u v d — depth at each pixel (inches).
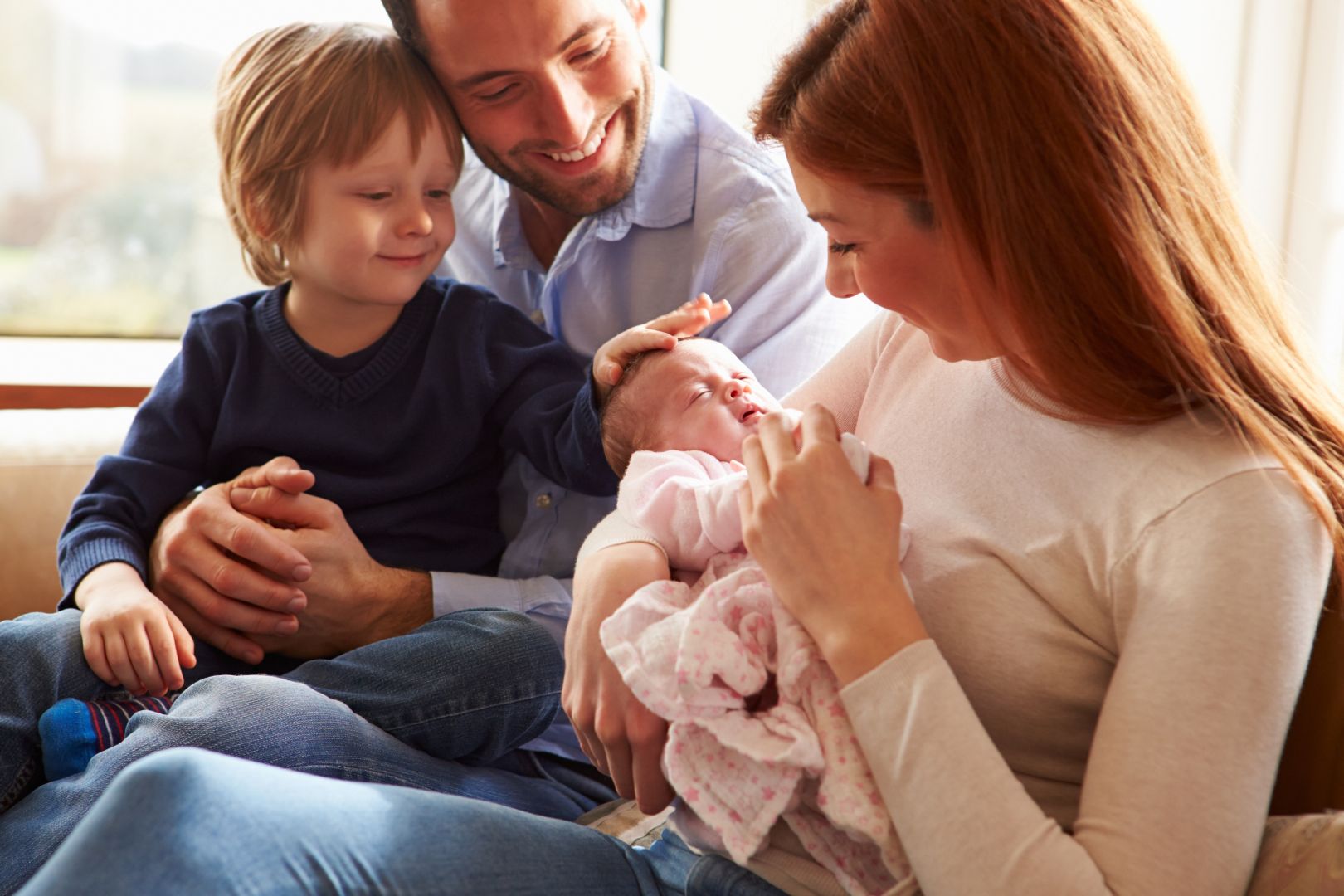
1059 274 32.7
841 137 34.4
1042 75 32.1
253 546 53.8
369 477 61.0
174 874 29.5
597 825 51.0
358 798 33.9
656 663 36.5
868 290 36.8
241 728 44.5
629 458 52.2
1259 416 33.0
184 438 61.4
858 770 33.8
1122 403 33.5
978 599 36.0
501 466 64.5
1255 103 77.8
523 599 58.5
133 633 50.9
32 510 62.9
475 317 62.6
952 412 39.9
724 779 35.8
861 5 36.1
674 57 90.2
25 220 85.7
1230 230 35.4
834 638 33.4
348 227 57.5
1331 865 30.3
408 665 50.4
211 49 87.8
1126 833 29.9
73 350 84.0
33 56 84.2
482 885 34.3
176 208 88.7
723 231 60.7
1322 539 31.9
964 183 32.7
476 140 59.4
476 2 53.6
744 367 53.0
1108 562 33.5
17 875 44.0
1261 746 30.1
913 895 33.0
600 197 60.1
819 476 35.2
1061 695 34.9
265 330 61.8
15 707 49.7
